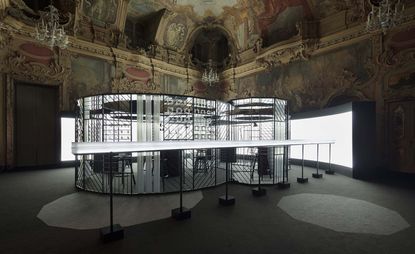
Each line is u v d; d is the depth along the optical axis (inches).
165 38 710.5
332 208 219.9
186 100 366.3
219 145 219.8
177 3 672.4
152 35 693.3
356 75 461.1
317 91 529.7
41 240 154.9
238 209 217.3
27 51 468.1
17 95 474.3
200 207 223.5
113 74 597.3
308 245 148.0
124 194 263.3
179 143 196.1
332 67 502.3
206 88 791.1
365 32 442.3
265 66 641.0
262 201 242.1
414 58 384.8
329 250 141.9
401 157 397.1
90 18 560.7
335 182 335.6
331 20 508.7
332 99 502.0
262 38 651.5
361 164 364.5
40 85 494.6
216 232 167.3
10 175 400.5
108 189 287.0
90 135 336.2
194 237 159.5
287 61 587.2
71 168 490.0
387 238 157.6
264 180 338.0
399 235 162.2
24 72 463.8
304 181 332.5
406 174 389.4
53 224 181.9
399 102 403.2
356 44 463.2
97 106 329.7
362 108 370.6
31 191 284.4
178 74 738.8
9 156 447.8
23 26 455.2
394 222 185.3
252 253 138.5
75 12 525.0
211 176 366.3
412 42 388.2
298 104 567.8
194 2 691.4
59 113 506.0
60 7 526.9
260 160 338.0
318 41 522.6
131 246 147.0
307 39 526.3
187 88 754.8
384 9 323.6
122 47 611.2
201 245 148.1
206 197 256.8
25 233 165.6
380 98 425.4
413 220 189.2
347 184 323.3
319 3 518.3
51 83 498.3
